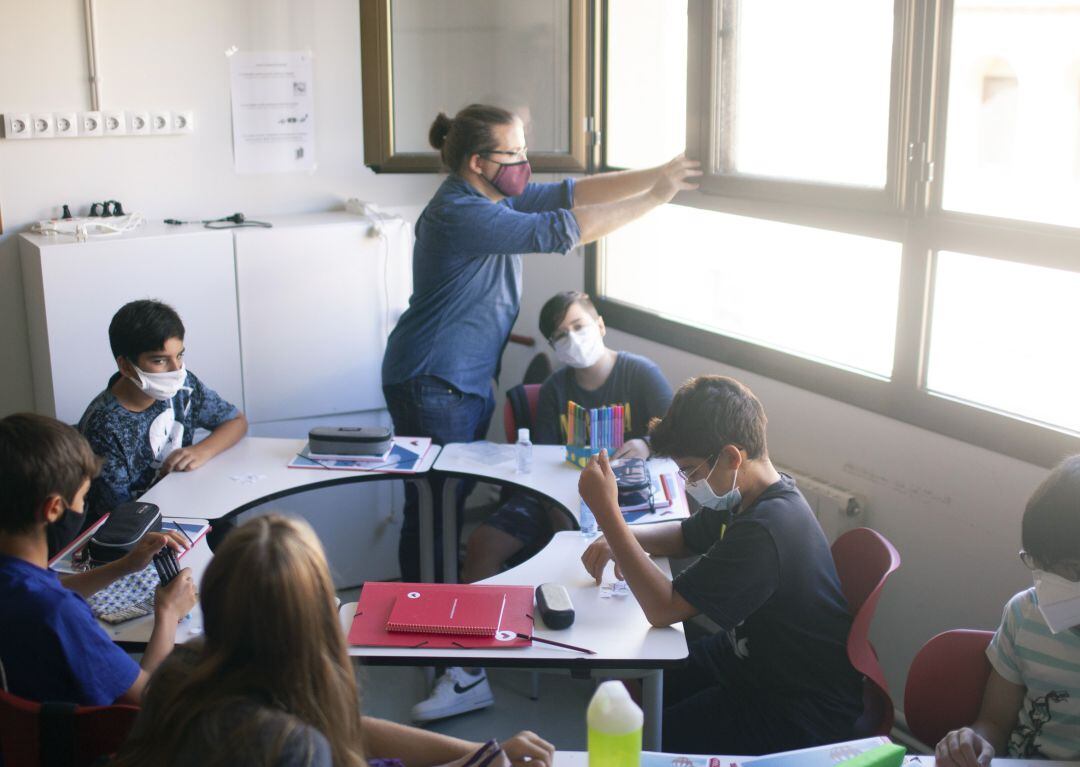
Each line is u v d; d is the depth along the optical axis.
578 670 2.10
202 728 1.20
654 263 3.71
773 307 3.26
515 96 3.60
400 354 3.32
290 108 3.96
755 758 1.72
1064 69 2.37
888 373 2.92
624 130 3.68
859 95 2.82
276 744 1.19
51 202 3.67
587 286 3.95
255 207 3.99
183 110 3.79
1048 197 2.45
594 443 2.94
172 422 3.00
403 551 3.51
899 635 2.94
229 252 3.61
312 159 4.04
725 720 2.19
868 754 1.55
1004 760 1.75
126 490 2.88
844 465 3.02
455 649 2.04
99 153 3.71
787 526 2.08
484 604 2.19
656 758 1.73
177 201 3.86
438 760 1.69
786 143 3.05
